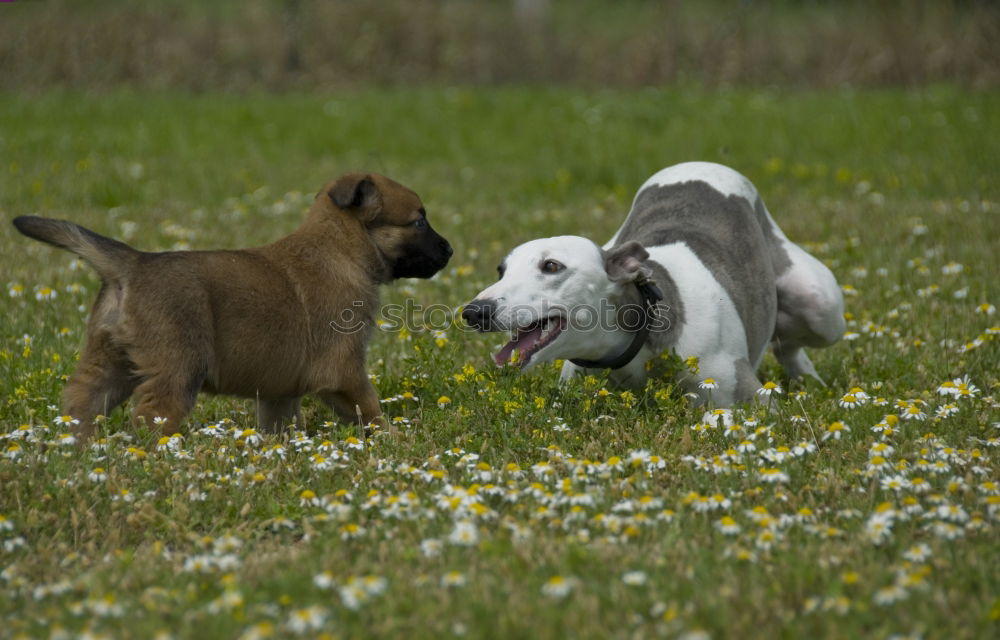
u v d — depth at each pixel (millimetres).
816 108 31906
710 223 11555
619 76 39062
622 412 10086
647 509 8016
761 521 7633
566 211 21078
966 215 19578
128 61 37688
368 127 31016
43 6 38125
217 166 25438
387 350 12773
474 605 6590
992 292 14773
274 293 9883
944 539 7488
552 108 33781
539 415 9922
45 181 22328
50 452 8883
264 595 6770
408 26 40531
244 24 39969
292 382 10141
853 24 38719
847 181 23641
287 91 38594
